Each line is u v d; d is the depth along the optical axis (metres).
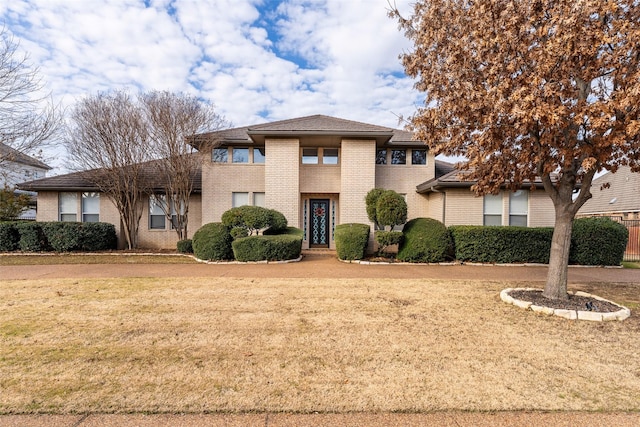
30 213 21.38
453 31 6.08
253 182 14.11
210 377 3.15
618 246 10.45
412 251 10.62
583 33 4.47
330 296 6.30
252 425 2.45
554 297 5.99
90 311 5.22
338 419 2.54
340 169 14.27
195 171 13.91
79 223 13.03
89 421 2.47
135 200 13.52
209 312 5.23
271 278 8.03
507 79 5.02
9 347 3.81
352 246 10.89
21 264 10.13
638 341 4.19
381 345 3.98
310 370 3.32
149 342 3.99
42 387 2.94
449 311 5.39
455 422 2.52
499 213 12.54
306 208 14.66
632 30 4.38
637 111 4.41
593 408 2.73
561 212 6.09
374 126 13.96
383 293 6.57
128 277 8.08
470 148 5.81
